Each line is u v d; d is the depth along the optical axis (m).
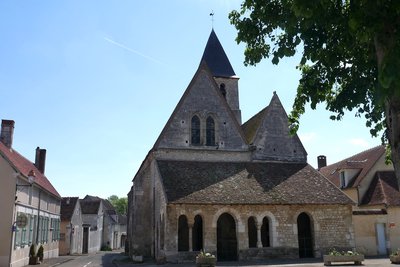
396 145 6.05
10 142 29.73
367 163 35.44
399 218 29.70
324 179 29.61
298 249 26.33
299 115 10.26
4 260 23.06
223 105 31.41
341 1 7.54
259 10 8.89
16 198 24.12
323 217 27.14
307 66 9.89
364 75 8.86
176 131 29.89
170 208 24.67
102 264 28.83
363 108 9.59
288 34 8.26
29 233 27.77
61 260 33.16
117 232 78.81
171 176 26.94
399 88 5.24
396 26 5.88
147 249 30.44
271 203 26.02
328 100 9.88
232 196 25.95
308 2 6.22
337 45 8.41
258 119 33.41
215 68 38.66
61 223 47.19
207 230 24.98
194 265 22.88
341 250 26.89
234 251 27.47
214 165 29.23
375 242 29.28
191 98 30.83
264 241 27.41
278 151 31.50
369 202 31.78
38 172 37.50
